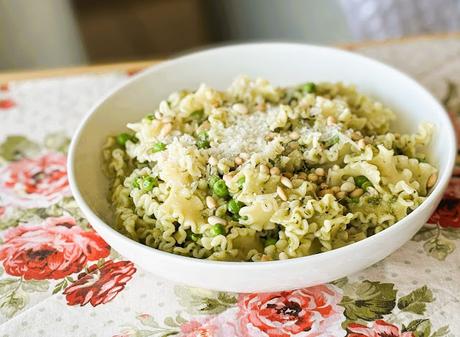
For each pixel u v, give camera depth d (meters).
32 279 0.46
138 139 0.50
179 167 0.45
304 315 0.42
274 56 0.57
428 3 0.83
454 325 0.41
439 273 0.44
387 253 0.42
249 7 1.15
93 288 0.45
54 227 0.50
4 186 0.53
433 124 0.49
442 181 0.43
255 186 0.44
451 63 0.62
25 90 0.63
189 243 0.44
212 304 0.43
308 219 0.44
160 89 0.56
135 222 0.46
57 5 1.10
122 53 1.22
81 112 0.60
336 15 1.06
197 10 1.23
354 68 0.55
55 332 0.42
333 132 0.47
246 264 0.39
